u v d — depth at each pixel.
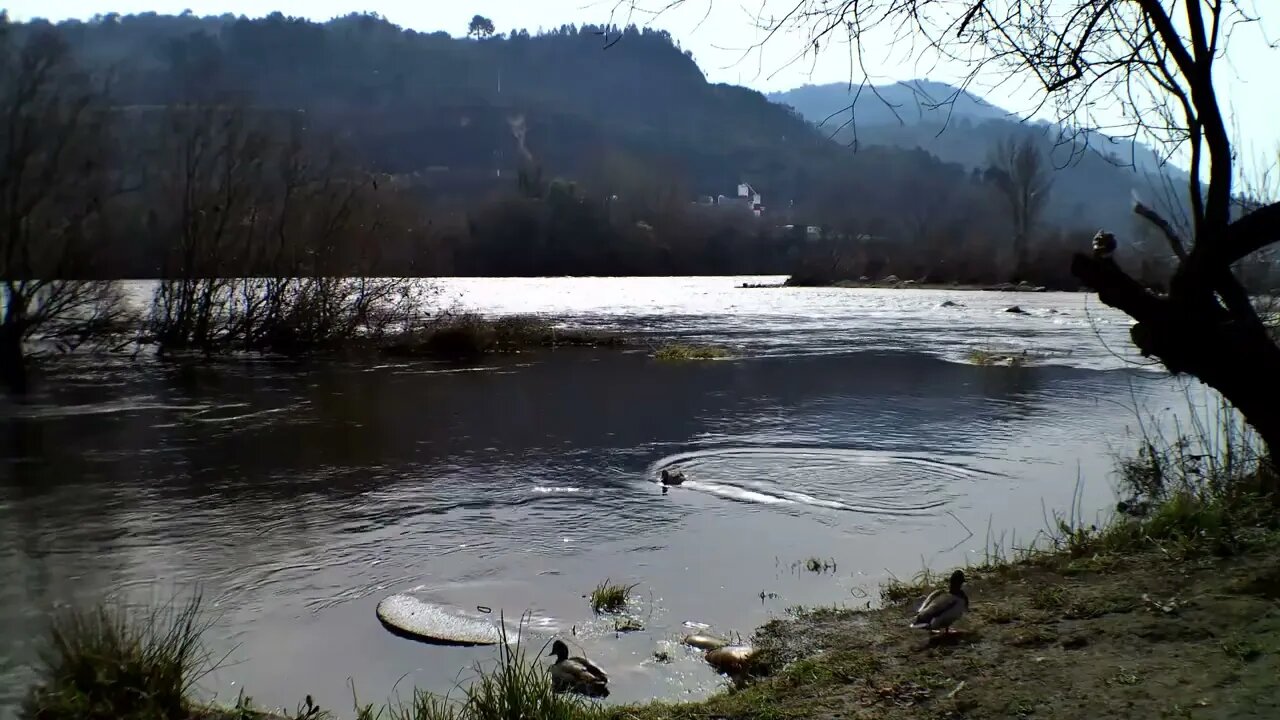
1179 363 5.75
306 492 11.68
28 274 22.38
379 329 32.00
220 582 8.33
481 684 6.13
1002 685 4.89
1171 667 4.75
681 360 27.48
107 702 5.45
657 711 5.21
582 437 15.32
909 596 7.37
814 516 10.30
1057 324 41.31
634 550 9.15
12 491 11.77
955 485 11.66
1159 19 5.30
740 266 139.25
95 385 21.72
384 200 32.53
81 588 8.16
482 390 21.16
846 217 112.88
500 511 10.70
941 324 41.62
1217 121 5.42
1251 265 9.70
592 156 180.00
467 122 195.75
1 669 6.36
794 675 5.61
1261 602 5.42
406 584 8.23
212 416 17.58
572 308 54.81
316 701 5.98
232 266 29.41
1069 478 11.89
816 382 22.39
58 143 23.25
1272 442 5.70
